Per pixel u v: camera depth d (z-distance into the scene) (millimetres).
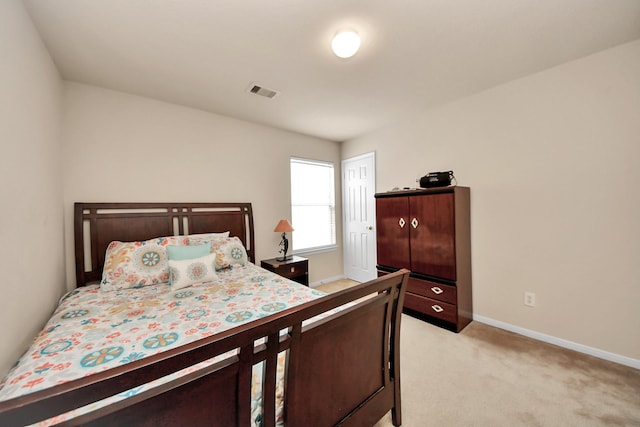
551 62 1967
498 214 2387
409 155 3141
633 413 1362
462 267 2422
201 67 1927
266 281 2002
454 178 2695
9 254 1094
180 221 2545
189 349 585
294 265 3021
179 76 2047
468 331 2348
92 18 1400
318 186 3955
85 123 2113
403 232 2744
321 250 3902
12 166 1139
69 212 2039
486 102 2422
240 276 2148
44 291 1505
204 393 650
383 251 2961
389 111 2881
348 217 4098
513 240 2303
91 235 2109
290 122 3174
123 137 2289
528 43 1720
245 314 1385
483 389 1583
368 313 1093
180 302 1570
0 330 1011
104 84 2143
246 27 1507
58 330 1220
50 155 1690
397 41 1668
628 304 1773
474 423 1336
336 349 976
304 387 873
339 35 1539
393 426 1317
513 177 2283
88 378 488
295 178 3695
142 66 1893
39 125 1487
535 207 2168
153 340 1125
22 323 1204
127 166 2303
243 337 667
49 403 447
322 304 853
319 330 876
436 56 1851
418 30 1564
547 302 2127
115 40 1594
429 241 2514
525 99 2188
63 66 1856
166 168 2512
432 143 2883
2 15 1085
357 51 1771
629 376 1656
